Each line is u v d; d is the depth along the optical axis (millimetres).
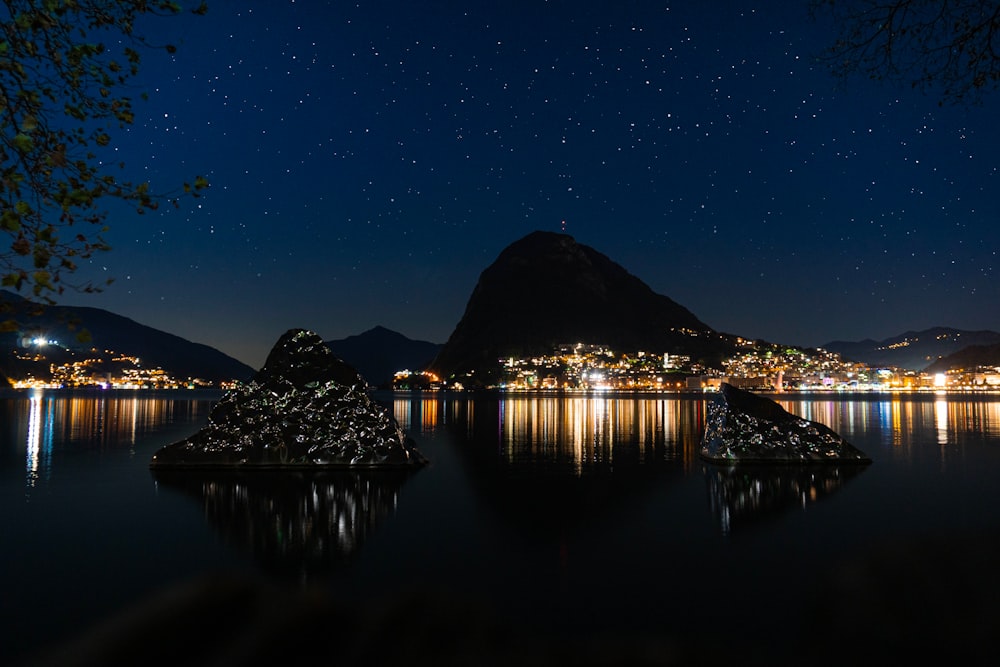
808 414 61000
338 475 17375
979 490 15000
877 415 58250
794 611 7113
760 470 18953
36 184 4379
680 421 48438
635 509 12891
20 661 5859
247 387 19250
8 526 11156
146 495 14172
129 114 4824
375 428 19062
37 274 3945
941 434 33375
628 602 7469
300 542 10164
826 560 9141
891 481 16531
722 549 9805
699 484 16156
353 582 8188
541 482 16422
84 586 7996
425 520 11797
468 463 20562
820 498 14109
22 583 8102
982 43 5238
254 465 18281
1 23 4344
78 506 12938
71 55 4527
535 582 8211
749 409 21125
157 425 37906
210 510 12594
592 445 27734
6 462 19781
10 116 4312
